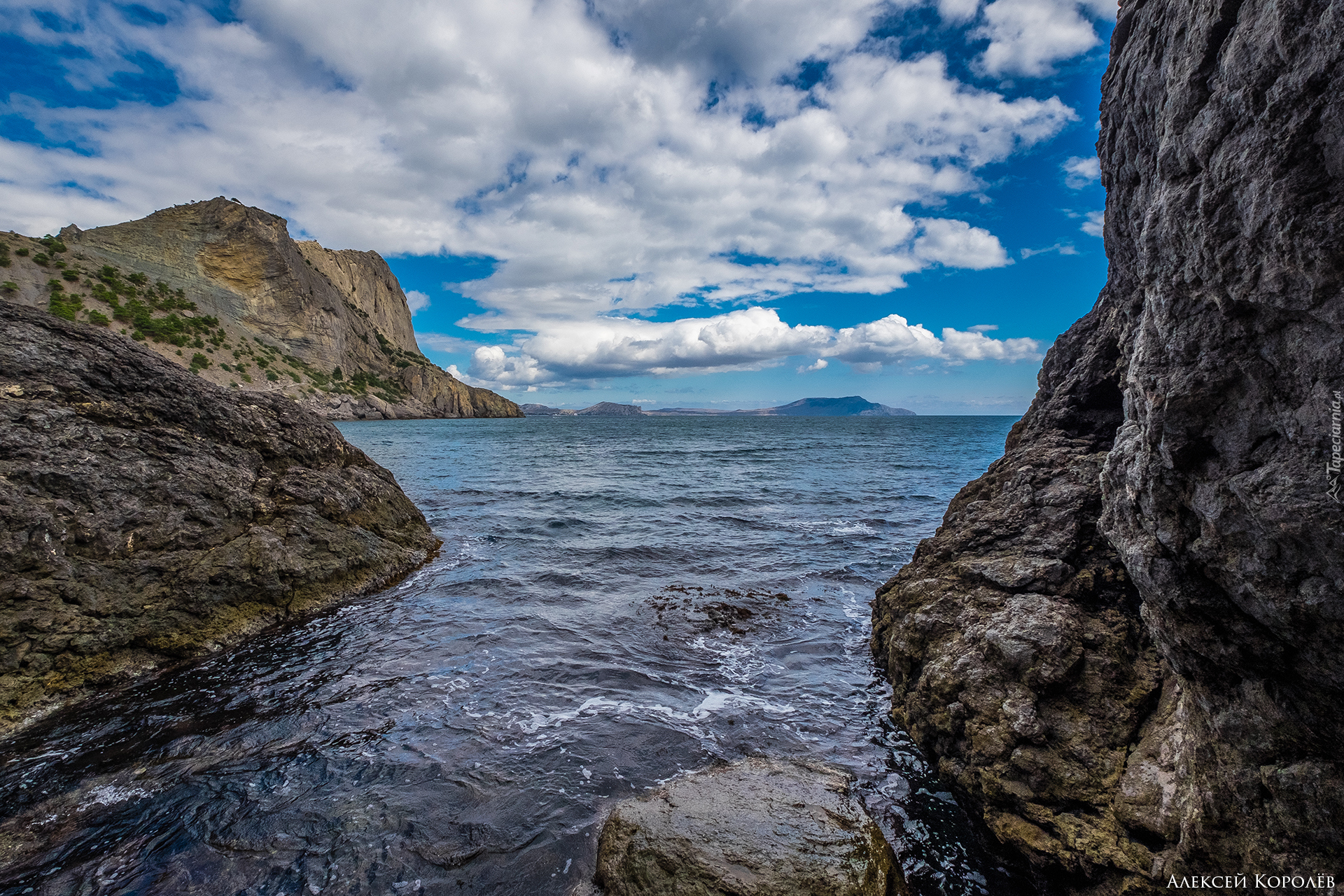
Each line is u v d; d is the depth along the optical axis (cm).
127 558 734
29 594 631
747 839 394
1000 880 425
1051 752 438
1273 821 279
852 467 3184
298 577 895
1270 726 276
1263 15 214
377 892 394
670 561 1212
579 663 747
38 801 473
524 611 926
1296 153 206
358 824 454
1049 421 783
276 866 412
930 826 475
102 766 520
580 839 446
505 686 685
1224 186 237
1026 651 485
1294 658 252
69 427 745
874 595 1012
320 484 1054
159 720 600
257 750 550
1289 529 226
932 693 539
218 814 461
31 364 750
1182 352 269
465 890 398
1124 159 386
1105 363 714
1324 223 199
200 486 849
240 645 784
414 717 614
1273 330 230
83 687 646
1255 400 243
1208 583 284
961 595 618
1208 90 251
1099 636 487
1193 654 306
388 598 978
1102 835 387
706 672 729
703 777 495
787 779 489
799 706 652
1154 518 302
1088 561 572
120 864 409
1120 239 427
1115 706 450
